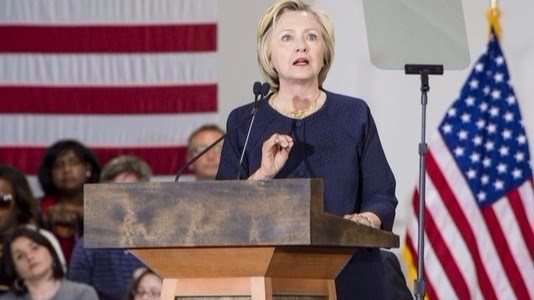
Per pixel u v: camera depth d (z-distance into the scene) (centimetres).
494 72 1566
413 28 1095
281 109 836
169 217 661
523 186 1540
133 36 1836
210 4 1814
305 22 829
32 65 1862
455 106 1564
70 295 1444
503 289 1530
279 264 683
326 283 733
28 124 1862
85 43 1844
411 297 1002
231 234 652
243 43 1800
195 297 686
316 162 822
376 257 825
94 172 1689
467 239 1530
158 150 1823
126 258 1520
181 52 1820
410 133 1698
